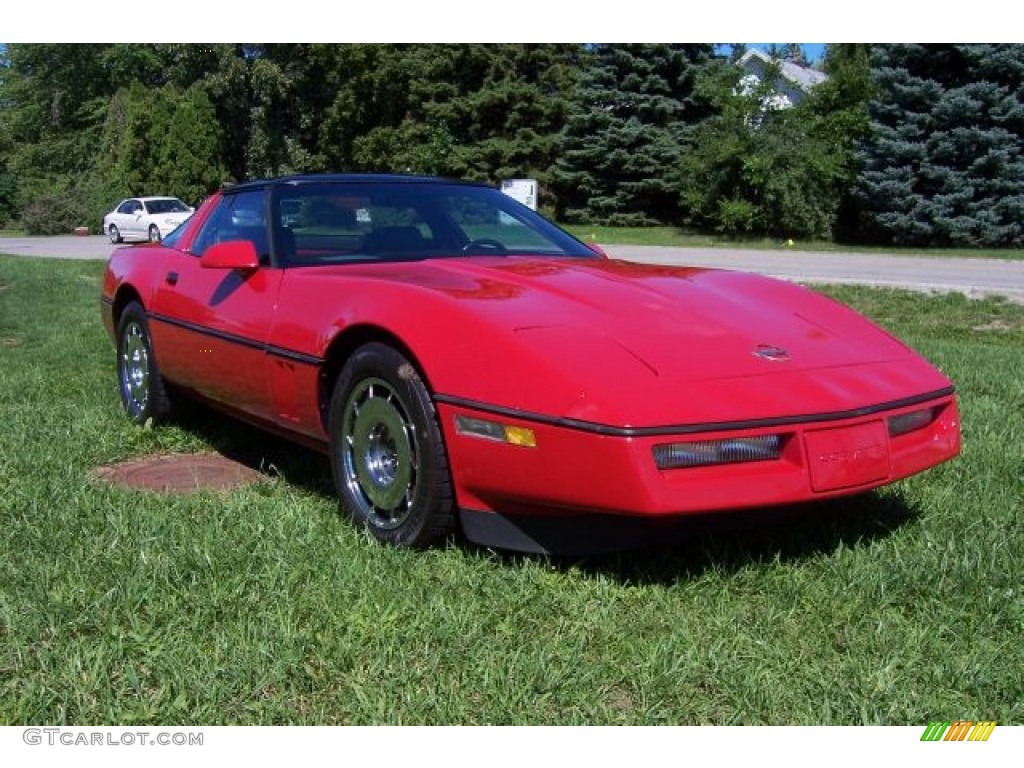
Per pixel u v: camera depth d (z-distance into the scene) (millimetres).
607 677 2482
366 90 41750
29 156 55438
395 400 3312
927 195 26656
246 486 4074
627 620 2797
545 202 39125
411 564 3143
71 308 11008
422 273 3703
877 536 3418
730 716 2324
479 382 3006
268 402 3992
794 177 28641
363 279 3588
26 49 55219
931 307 12625
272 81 40625
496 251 4254
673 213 35469
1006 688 2422
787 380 3033
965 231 25703
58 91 55656
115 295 5457
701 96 33625
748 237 30312
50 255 25625
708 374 2965
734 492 2812
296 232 4184
